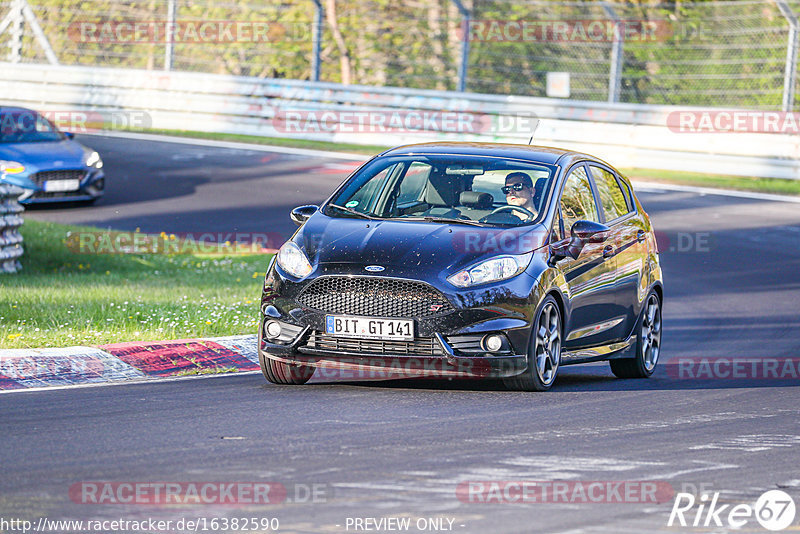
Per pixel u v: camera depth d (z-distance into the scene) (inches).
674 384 1218.0
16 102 3713.1
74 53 4389.8
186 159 3134.8
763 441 898.1
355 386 1104.2
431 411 977.5
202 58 4382.4
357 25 4296.3
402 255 1057.5
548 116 3245.6
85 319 1406.3
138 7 4456.2
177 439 845.8
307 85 3503.9
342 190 1182.3
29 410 951.0
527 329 1061.8
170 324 1384.1
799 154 2992.1
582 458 813.9
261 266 2031.3
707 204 2721.5
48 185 2449.6
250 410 965.8
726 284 2004.2
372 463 781.3
